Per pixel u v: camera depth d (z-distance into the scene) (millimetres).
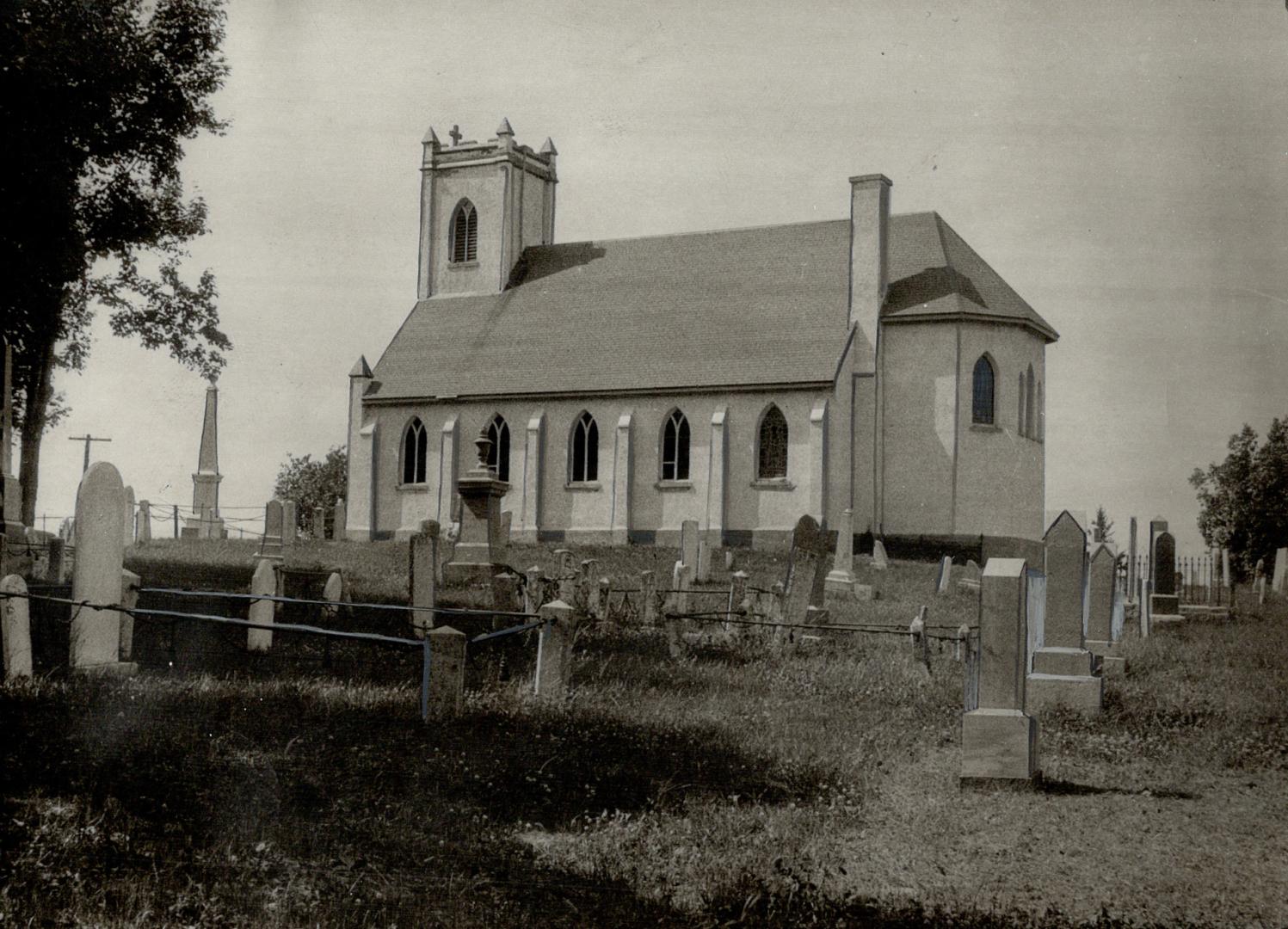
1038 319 57781
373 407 63531
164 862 10727
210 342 45750
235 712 15078
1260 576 43688
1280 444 44781
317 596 27219
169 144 40562
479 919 10062
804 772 14148
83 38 35938
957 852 11586
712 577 40438
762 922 9953
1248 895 10406
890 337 57188
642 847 11484
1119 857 11438
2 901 9680
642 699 17984
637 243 65438
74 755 12875
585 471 59469
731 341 58500
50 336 39562
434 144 67812
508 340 63594
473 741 14531
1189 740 16750
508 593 28609
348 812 12125
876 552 48562
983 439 56281
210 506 54062
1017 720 13938
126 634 18531
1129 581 36312
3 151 35312
